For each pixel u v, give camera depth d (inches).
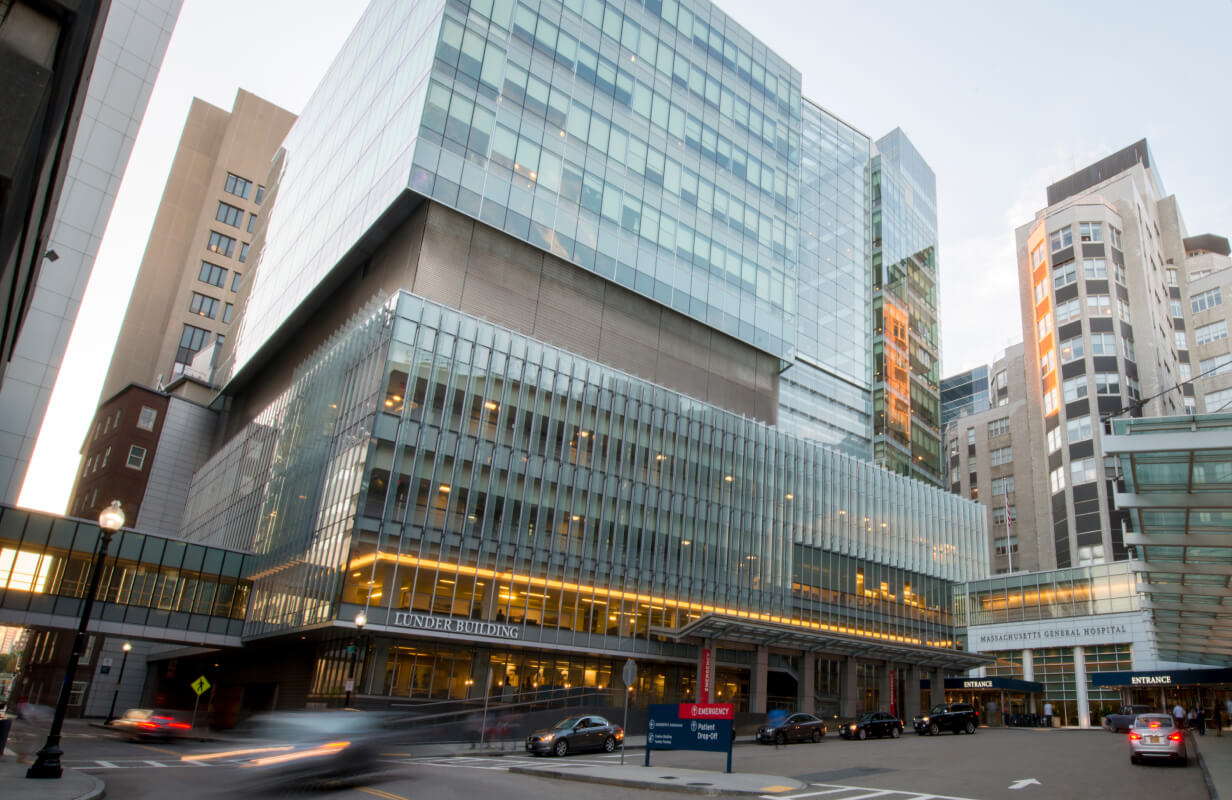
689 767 952.3
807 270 3314.5
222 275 3779.5
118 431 2694.4
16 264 210.4
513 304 1940.2
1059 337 3376.0
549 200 2042.3
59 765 645.9
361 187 2130.9
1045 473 3440.0
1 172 163.2
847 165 3811.5
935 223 4379.9
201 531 2503.7
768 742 1427.2
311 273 2354.8
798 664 2050.9
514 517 1695.4
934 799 665.0
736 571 2065.7
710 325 2351.1
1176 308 3949.3
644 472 1961.1
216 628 1831.9
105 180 1608.0
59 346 1515.7
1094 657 2436.0
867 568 2442.2
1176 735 956.6
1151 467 772.6
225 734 1505.9
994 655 2696.9
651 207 2300.7
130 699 2325.3
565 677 1720.0
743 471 2188.7
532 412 1792.6
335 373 1812.3
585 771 861.2
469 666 1587.1
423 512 1563.7
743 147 2691.9
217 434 2910.9
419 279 1792.6
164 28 1744.6
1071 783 789.2
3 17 173.3
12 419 1450.5
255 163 4025.6
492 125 1974.7
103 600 1688.0
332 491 1624.0
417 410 1610.5
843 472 2488.9
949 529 2827.3
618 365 2118.6
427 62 1936.5
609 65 2315.5
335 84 2758.4
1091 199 3501.5
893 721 1619.1
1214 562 995.9
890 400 3449.8
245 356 2795.3
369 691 1441.9
